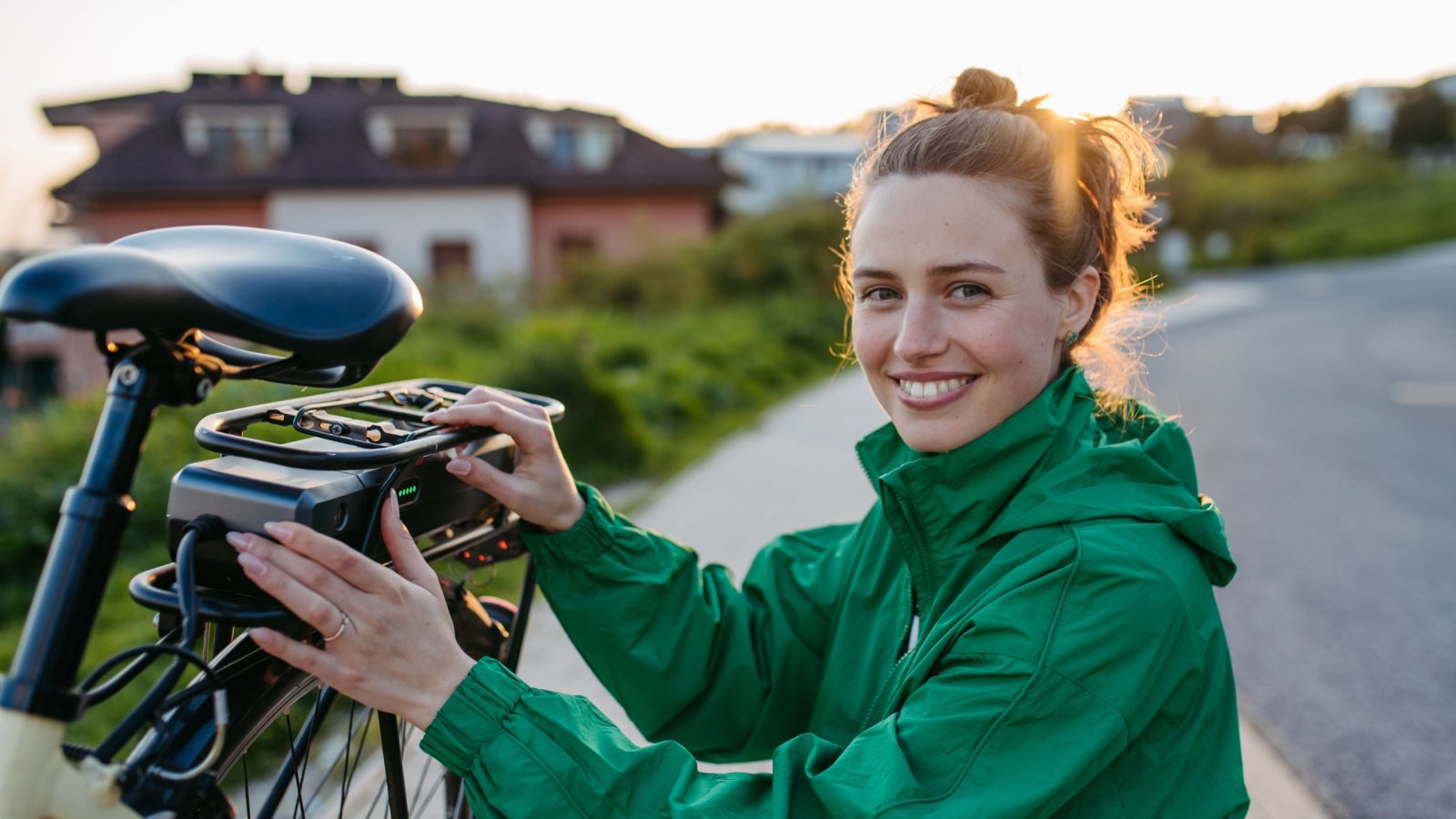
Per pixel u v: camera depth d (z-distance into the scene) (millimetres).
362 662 825
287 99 30875
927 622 1149
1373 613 4613
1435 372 14070
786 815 926
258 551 781
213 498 829
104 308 668
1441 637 4316
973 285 1080
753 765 2914
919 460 1128
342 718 2941
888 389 1156
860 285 1146
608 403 7676
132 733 740
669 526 6004
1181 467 1197
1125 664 955
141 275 680
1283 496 6957
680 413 9938
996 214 1073
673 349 12719
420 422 1067
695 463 8039
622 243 30891
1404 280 32656
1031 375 1110
